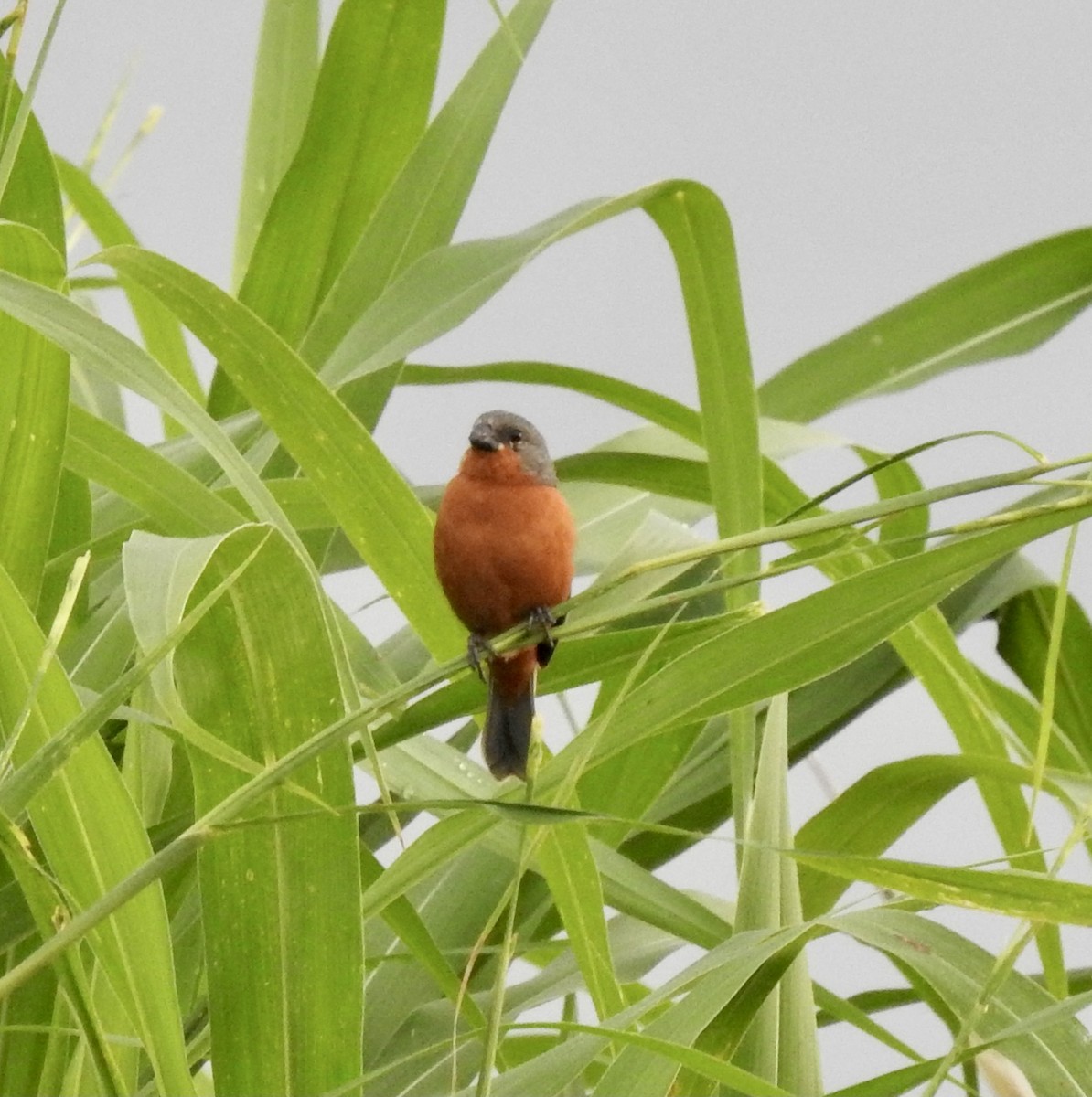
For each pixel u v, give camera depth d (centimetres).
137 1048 529
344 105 778
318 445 498
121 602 652
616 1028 444
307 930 436
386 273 730
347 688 481
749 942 465
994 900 394
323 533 726
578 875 503
